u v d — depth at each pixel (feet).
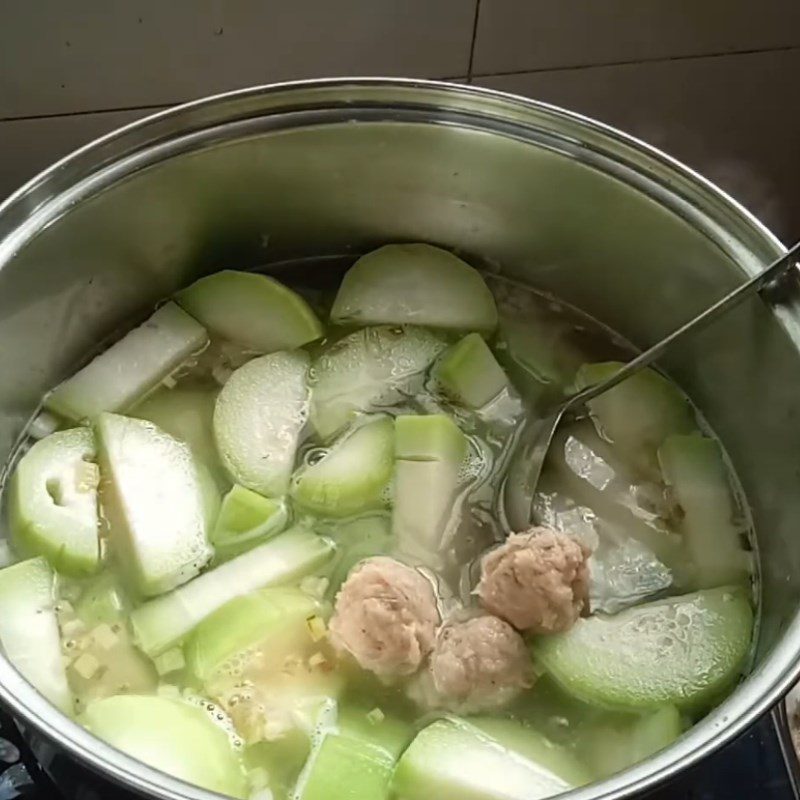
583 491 1.20
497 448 1.23
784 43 1.43
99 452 1.17
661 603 1.11
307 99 1.15
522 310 1.36
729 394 1.21
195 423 1.23
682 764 0.79
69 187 1.11
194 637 1.05
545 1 1.32
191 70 1.29
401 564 1.09
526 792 0.94
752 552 1.18
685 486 1.21
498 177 1.23
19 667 1.00
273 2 1.24
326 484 1.15
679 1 1.36
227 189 1.22
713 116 1.51
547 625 1.04
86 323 1.25
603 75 1.43
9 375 1.16
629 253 1.24
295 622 1.06
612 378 1.19
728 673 1.05
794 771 1.07
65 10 1.18
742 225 1.11
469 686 1.01
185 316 1.29
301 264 1.36
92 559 1.10
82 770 0.86
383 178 1.25
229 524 1.13
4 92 1.24
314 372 1.26
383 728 1.01
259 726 1.00
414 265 1.32
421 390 1.26
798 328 1.06
